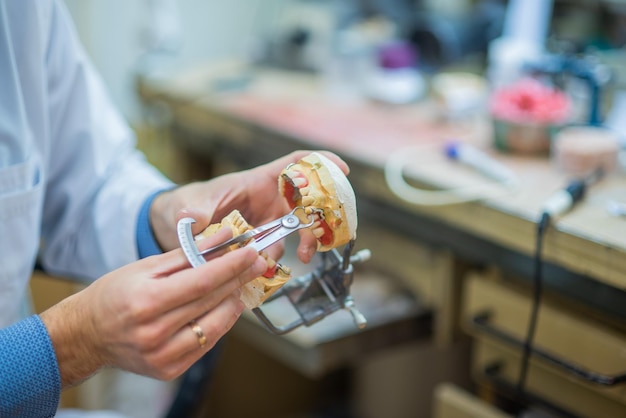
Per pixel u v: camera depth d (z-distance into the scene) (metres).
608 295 0.78
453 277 1.03
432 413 1.36
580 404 0.85
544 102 1.07
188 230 0.59
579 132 1.05
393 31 1.61
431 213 0.96
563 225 0.79
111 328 0.54
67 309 0.58
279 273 0.60
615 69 1.17
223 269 0.53
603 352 0.81
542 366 0.88
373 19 1.67
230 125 1.31
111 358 0.57
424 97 1.44
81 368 0.60
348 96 1.46
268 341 1.09
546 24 1.34
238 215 0.62
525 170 0.99
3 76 0.77
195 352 0.56
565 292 0.82
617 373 0.80
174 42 1.78
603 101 1.16
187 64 1.76
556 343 0.86
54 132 0.90
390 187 1.01
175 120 1.49
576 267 0.79
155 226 0.81
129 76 1.76
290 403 1.64
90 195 0.89
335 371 1.67
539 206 0.85
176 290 0.52
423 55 1.53
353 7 1.69
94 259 0.88
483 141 1.15
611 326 0.82
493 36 1.49
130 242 0.83
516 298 0.89
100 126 0.92
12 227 0.77
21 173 0.77
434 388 1.34
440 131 1.21
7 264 0.77
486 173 0.97
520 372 0.91
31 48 0.80
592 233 0.77
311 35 1.64
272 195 0.73
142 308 0.52
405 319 1.06
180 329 0.55
